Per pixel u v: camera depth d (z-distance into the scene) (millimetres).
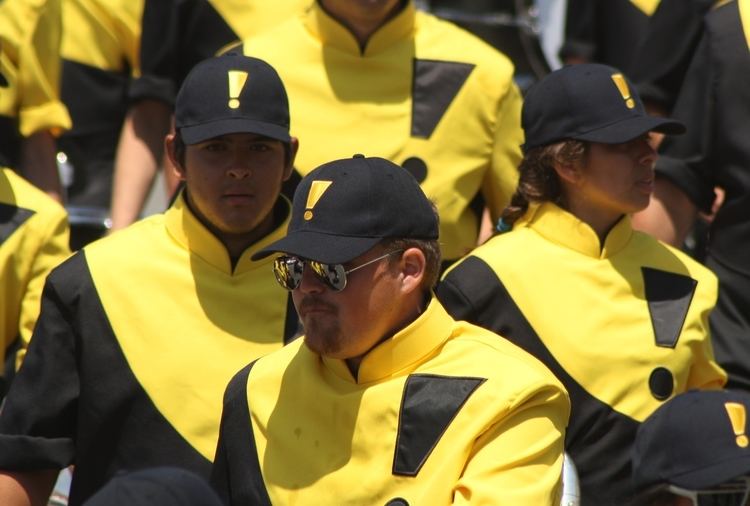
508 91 21172
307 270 14672
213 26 24156
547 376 14805
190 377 17188
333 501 14648
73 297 17297
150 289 17391
